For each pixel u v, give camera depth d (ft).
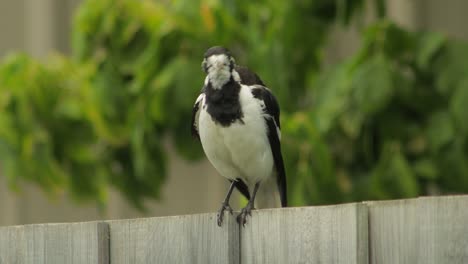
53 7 52.80
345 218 20.07
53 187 39.09
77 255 24.00
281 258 21.26
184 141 39.52
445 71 36.27
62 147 39.60
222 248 22.29
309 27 38.50
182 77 37.70
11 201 51.16
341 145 38.47
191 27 38.81
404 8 48.57
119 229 23.62
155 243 23.17
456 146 35.83
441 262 18.74
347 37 47.24
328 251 20.35
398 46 36.68
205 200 50.14
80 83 39.37
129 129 38.86
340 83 36.60
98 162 40.01
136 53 39.58
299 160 35.53
